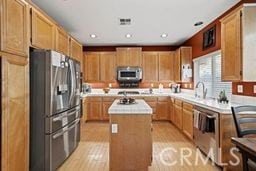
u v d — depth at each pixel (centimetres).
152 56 744
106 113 715
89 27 524
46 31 340
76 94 417
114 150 310
